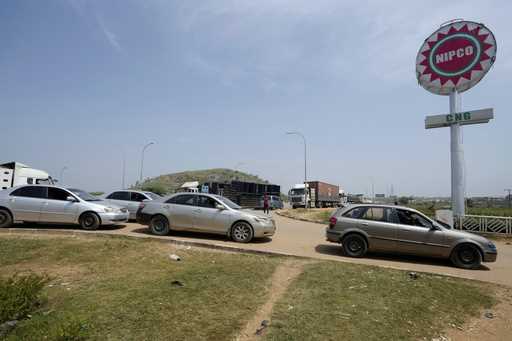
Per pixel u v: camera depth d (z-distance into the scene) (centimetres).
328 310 455
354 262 789
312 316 432
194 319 401
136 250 780
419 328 429
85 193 1177
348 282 590
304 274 639
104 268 630
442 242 815
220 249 874
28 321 367
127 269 629
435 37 1750
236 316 420
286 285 575
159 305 432
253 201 3797
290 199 3975
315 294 520
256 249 844
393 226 852
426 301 520
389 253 941
